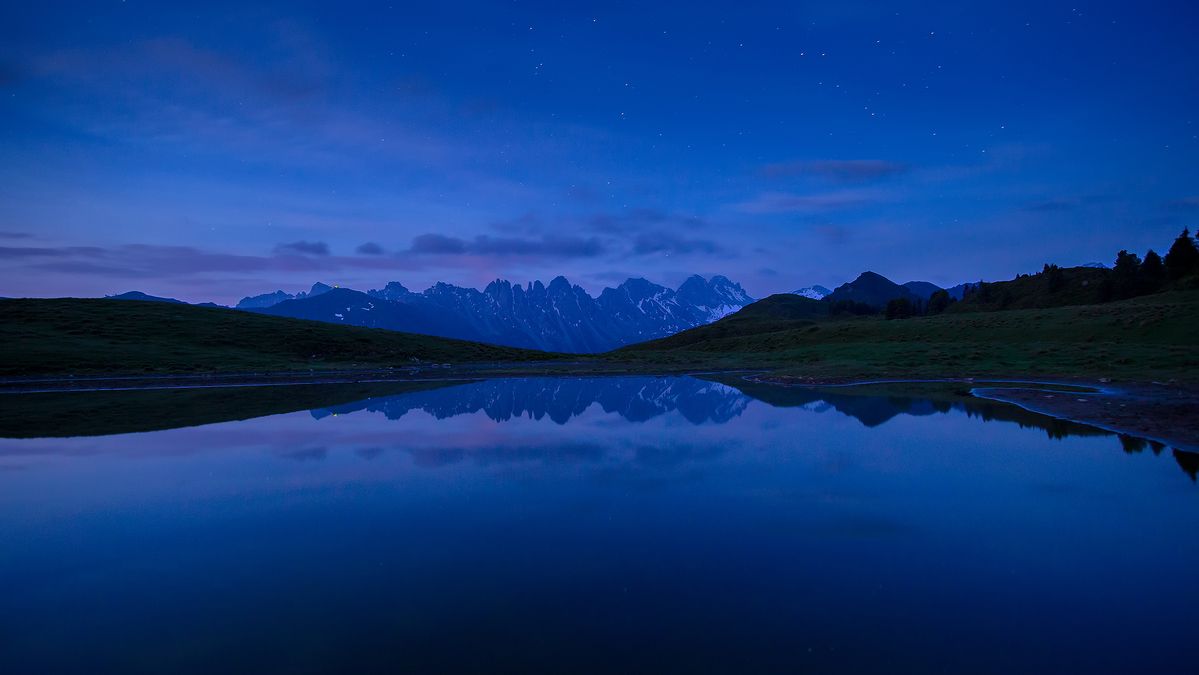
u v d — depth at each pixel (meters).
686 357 94.75
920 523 12.34
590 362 88.25
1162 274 125.75
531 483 15.98
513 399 38.28
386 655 7.34
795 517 12.81
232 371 63.03
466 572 9.95
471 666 7.07
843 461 18.34
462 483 16.03
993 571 9.84
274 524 12.62
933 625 8.05
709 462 18.41
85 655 7.41
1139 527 11.99
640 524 12.43
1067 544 11.05
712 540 11.42
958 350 61.59
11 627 8.18
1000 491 14.71
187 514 13.39
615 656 7.29
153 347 73.75
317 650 7.48
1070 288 138.12
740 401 35.47
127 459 19.39
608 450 20.56
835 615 8.34
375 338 97.75
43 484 16.20
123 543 11.56
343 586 9.45
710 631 7.89
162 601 8.96
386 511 13.50
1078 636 7.71
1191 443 20.09
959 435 22.59
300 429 25.69
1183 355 48.81
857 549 10.90
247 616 8.44
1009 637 7.71
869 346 73.06
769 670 6.95
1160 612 8.38
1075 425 24.22
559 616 8.36
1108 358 50.78
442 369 71.12
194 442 22.53
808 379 47.91
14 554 11.02
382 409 33.06
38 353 63.50
